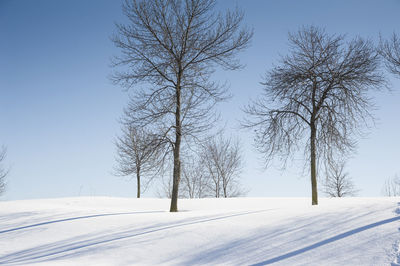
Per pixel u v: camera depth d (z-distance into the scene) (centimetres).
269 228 968
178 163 1670
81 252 941
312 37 1686
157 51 1717
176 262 839
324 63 1650
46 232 1182
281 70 1697
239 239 923
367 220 880
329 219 948
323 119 1647
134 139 2427
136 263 842
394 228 782
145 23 1706
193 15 1725
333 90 1639
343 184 3216
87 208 1720
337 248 749
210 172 3534
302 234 873
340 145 1630
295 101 1662
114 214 1428
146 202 2209
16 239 1125
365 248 720
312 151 1602
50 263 838
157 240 993
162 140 1659
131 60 1720
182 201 2262
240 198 2319
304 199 2102
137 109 1670
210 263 808
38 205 1867
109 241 1021
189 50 1742
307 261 719
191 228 1066
